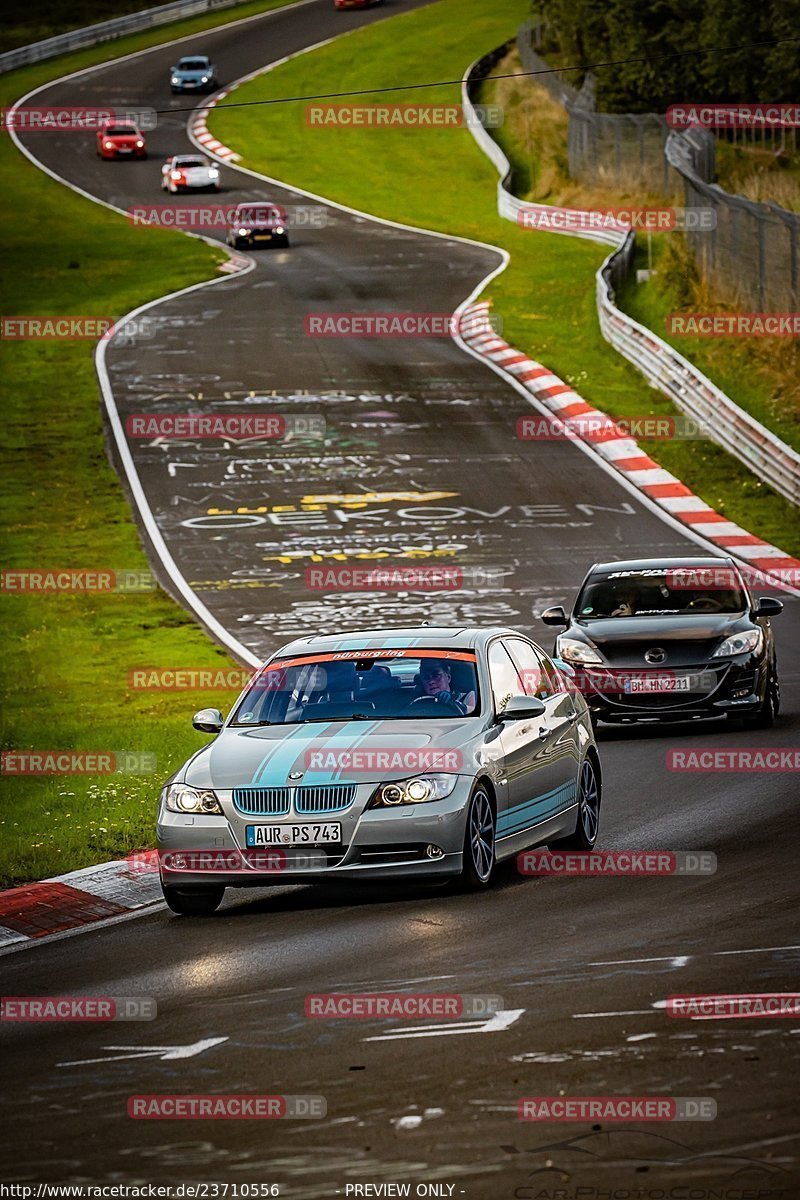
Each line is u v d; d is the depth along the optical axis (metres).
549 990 28.66
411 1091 23.42
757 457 122.75
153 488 124.94
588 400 145.25
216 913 39.09
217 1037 27.12
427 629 44.38
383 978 30.38
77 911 39.78
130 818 49.59
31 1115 23.53
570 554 104.69
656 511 115.31
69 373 162.38
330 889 41.31
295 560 105.44
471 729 39.97
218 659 83.19
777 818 45.66
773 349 147.62
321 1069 24.81
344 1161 20.80
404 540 109.25
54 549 110.38
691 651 62.50
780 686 72.19
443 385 153.12
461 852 37.94
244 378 158.00
